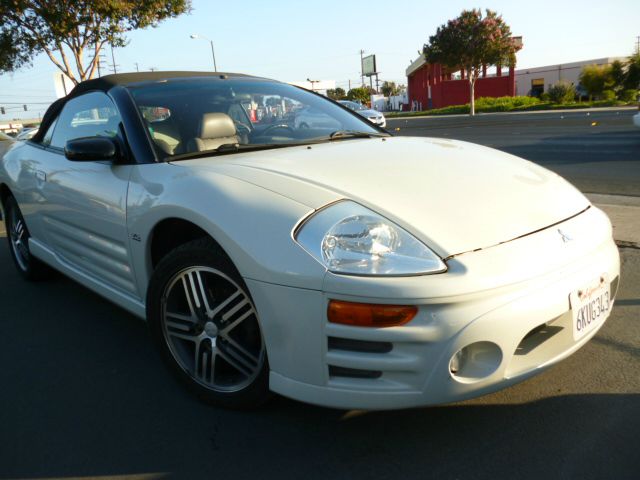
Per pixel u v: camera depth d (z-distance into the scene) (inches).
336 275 67.6
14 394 97.9
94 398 95.0
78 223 112.3
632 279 135.0
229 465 75.8
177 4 634.8
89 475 75.4
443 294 65.3
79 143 97.7
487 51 1171.9
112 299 111.1
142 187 92.6
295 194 76.8
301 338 71.2
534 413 83.5
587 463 72.1
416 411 85.2
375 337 66.9
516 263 70.1
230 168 86.2
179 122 103.8
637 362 97.1
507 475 70.8
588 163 324.8
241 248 74.0
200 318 88.0
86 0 589.3
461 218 75.3
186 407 90.7
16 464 78.4
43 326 127.0
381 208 74.4
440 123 926.4
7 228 161.8
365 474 72.4
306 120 119.7
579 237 79.9
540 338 75.7
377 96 2655.0
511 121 807.1
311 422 84.1
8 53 612.1
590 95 1440.7
